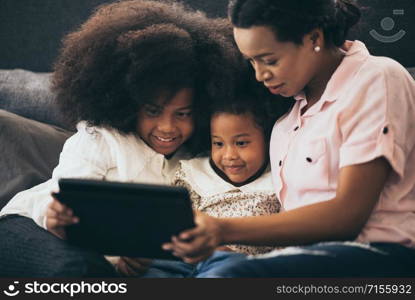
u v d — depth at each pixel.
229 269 1.79
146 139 2.28
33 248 2.04
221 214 2.25
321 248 1.82
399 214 1.96
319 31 1.95
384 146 1.87
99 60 2.20
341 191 1.86
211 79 2.20
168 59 2.11
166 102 2.15
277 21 1.86
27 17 3.46
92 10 3.37
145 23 2.25
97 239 1.90
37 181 2.67
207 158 2.39
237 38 1.94
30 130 2.81
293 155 2.10
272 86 1.99
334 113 1.98
